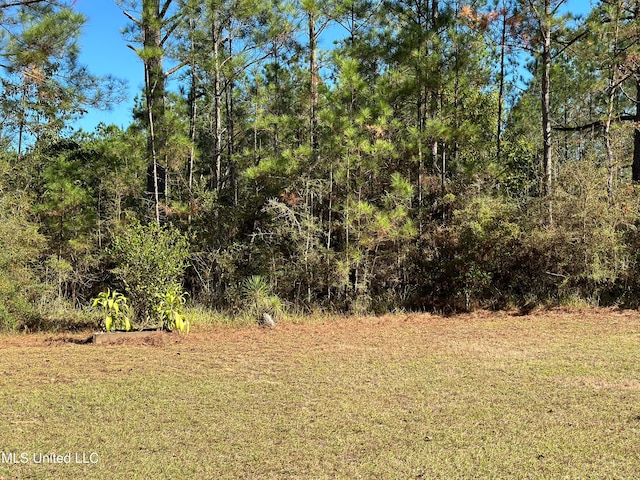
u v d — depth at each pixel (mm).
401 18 13328
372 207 10430
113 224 13469
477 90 15461
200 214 11984
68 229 12914
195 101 16734
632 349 6891
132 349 7488
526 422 4336
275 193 11398
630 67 12242
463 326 9141
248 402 4969
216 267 11578
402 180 10375
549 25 11328
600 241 10359
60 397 5137
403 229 10438
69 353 7234
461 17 11867
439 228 11031
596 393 5039
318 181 11094
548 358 6508
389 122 11633
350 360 6641
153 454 3838
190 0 10594
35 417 4602
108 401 5012
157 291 8633
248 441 4047
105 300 8359
